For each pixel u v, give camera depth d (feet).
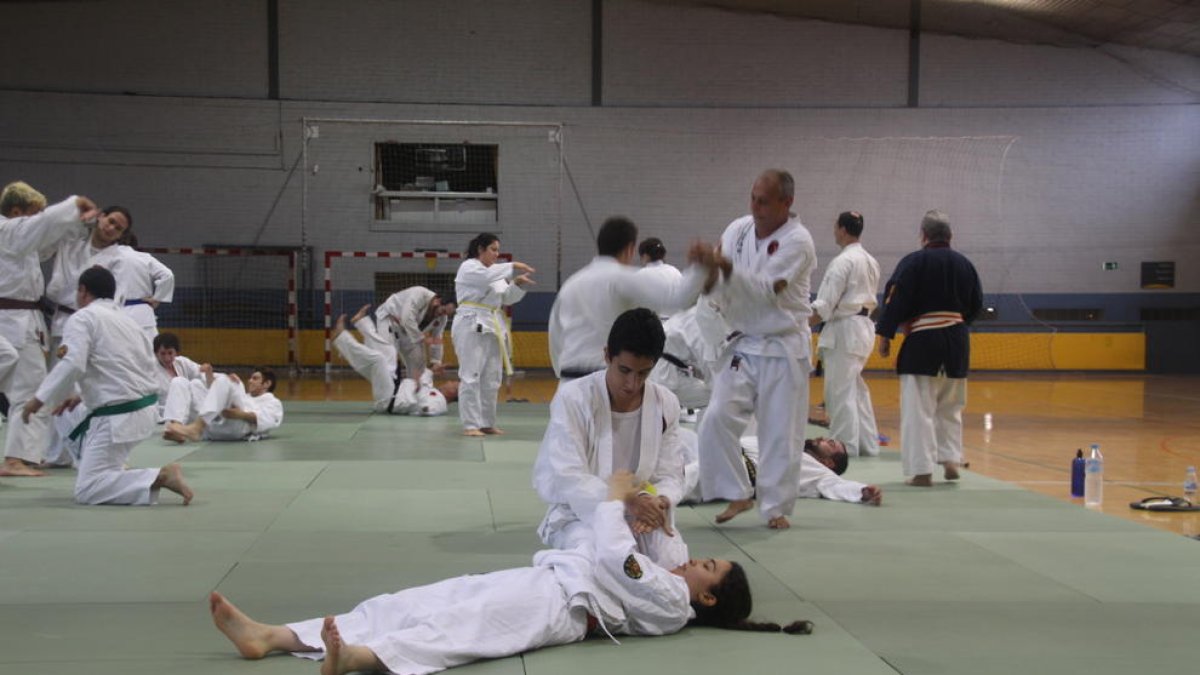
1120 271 66.95
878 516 20.02
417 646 10.36
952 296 23.43
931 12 62.18
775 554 16.67
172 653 11.18
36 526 18.01
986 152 66.33
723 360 18.80
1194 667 11.18
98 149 62.39
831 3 62.03
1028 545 17.51
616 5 65.16
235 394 29.45
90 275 20.16
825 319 28.32
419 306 39.40
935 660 11.28
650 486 12.99
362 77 64.18
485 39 64.75
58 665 10.73
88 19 62.08
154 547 16.48
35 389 23.85
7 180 61.77
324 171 64.08
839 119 66.08
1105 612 13.42
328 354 57.16
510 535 17.72
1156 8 57.16
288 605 13.25
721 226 65.98
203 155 63.26
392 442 30.40
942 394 24.30
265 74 63.52
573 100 65.31
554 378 62.23
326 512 19.66
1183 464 28.50
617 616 11.68
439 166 64.95
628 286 17.46
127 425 20.07
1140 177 66.59
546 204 65.31
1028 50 66.33
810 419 37.96
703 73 65.67
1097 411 43.50
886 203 66.54
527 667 10.76
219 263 63.52
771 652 11.45
